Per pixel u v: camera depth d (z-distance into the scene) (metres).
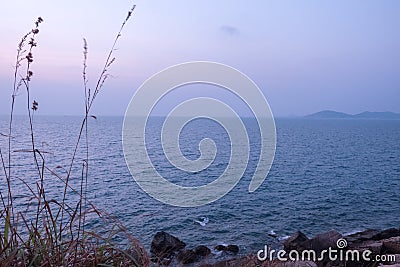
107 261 2.50
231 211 26.00
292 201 32.38
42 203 2.37
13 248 2.20
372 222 27.80
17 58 2.27
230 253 15.79
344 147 94.56
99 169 37.03
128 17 2.32
